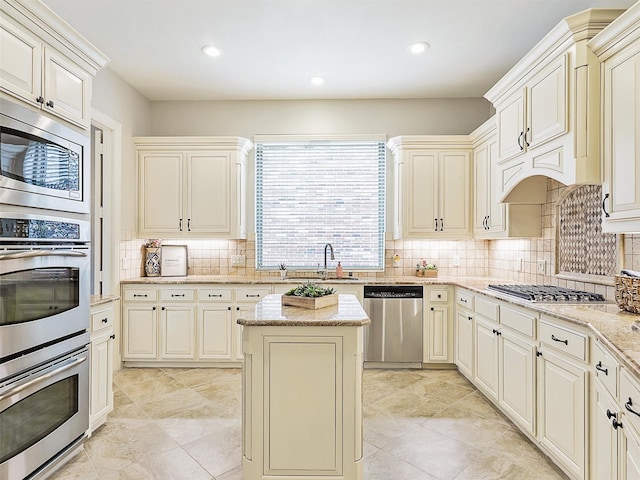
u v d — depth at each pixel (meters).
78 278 2.17
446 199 3.97
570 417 1.92
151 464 2.14
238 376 3.56
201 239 4.21
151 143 4.01
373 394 3.14
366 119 4.29
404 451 2.28
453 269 4.30
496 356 2.75
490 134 3.53
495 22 2.80
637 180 1.75
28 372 1.84
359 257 4.33
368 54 3.28
